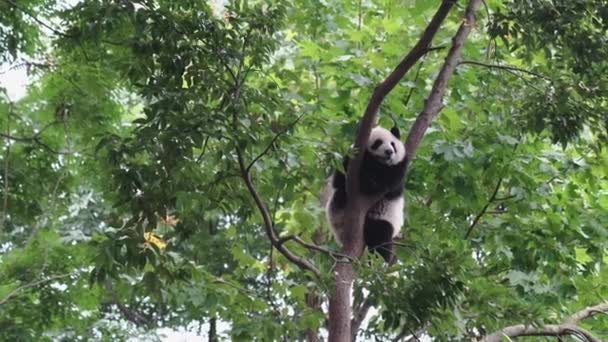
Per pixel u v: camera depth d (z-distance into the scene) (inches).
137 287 336.5
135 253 291.7
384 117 438.6
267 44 307.7
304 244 323.0
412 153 366.0
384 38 460.8
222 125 284.7
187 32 297.6
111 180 315.9
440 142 425.1
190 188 302.7
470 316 363.3
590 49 335.6
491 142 430.0
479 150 433.1
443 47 334.3
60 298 378.0
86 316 399.5
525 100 366.9
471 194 440.1
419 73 447.2
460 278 317.1
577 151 445.7
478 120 439.8
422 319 313.1
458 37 374.0
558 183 460.1
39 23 323.3
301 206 443.5
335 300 328.2
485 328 368.5
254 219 376.8
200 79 295.6
